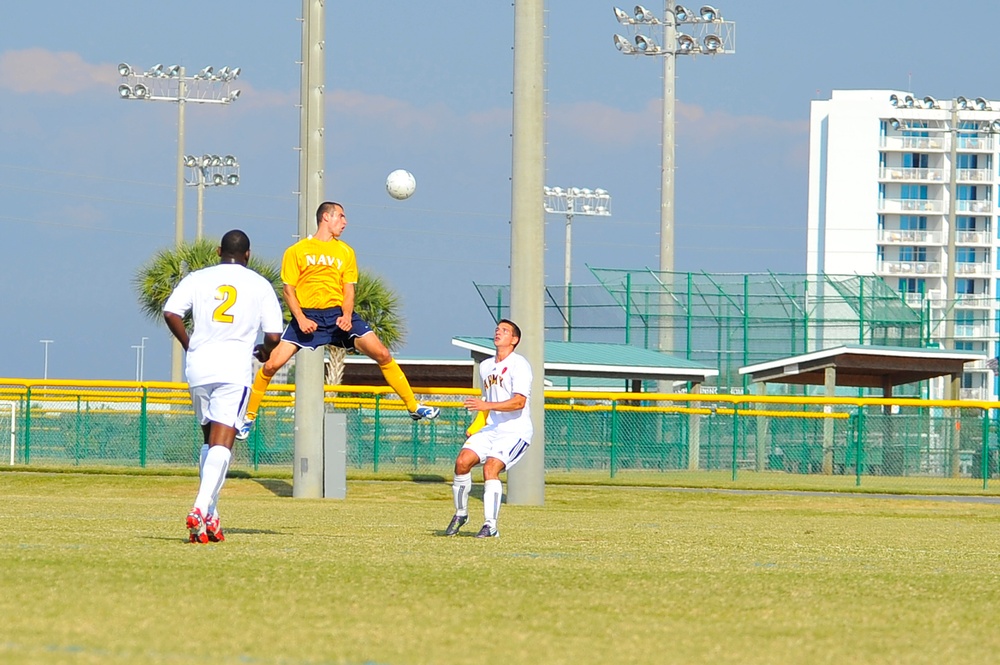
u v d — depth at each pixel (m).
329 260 29.89
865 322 96.31
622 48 95.75
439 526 32.41
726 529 35.59
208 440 23.41
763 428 80.31
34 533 25.25
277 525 30.94
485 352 81.12
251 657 11.93
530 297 50.38
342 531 29.05
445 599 16.20
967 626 15.29
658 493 57.06
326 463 51.94
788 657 12.84
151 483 55.03
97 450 64.38
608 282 97.38
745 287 96.94
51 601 14.90
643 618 15.16
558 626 14.34
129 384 63.62
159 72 115.75
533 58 50.34
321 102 52.56
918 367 86.81
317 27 52.44
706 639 13.80
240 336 22.83
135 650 12.03
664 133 95.81
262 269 76.00
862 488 62.78
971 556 26.75
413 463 66.25
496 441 28.56
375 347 30.28
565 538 28.73
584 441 76.50
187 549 21.73
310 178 52.41
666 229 96.44
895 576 20.89
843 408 86.31
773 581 19.45
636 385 93.44
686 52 96.06
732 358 96.44
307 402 52.03
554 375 81.75
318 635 13.26
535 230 50.34
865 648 13.50
